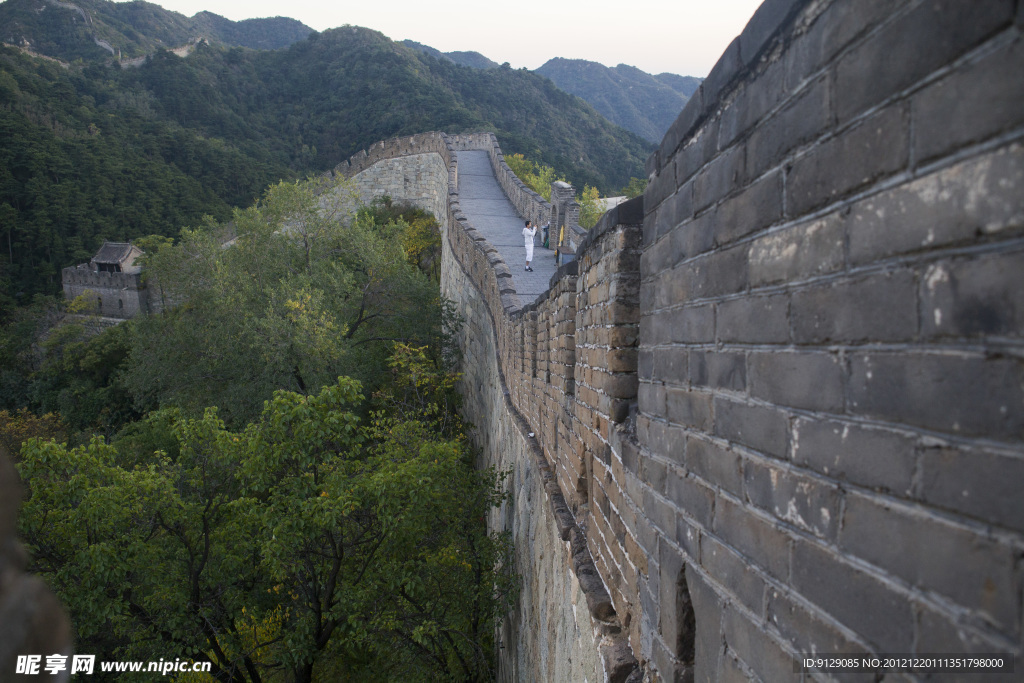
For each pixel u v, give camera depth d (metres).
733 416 1.61
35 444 8.14
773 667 1.38
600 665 2.87
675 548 2.06
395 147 39.81
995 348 0.79
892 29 0.99
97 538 8.20
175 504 9.21
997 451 0.79
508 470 8.87
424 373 17.83
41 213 55.06
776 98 1.37
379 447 10.84
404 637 9.00
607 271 3.17
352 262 22.47
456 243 22.12
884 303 1.02
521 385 8.16
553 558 4.74
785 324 1.34
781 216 1.36
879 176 1.03
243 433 9.36
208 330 18.83
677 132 2.04
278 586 10.35
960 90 0.85
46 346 40.84
